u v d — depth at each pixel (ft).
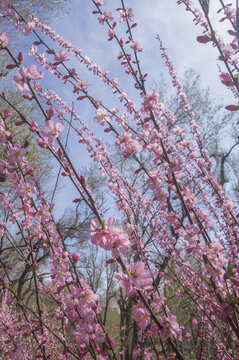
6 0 7.88
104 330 5.84
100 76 11.03
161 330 4.91
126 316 22.85
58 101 13.14
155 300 7.35
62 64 9.37
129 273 4.41
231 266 5.38
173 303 17.57
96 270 37.63
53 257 6.41
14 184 6.42
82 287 5.65
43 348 6.55
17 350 6.62
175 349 5.02
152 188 7.06
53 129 5.42
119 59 9.14
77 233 33.04
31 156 16.38
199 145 13.53
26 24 8.25
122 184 13.15
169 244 13.52
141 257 9.98
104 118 9.01
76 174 5.22
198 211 8.32
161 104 10.49
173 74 13.89
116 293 36.40
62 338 7.15
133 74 8.61
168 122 10.37
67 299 6.02
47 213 6.88
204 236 7.20
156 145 7.24
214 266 6.30
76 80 9.45
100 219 4.60
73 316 5.65
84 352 5.72
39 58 9.78
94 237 4.09
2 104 23.54
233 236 12.93
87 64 11.05
